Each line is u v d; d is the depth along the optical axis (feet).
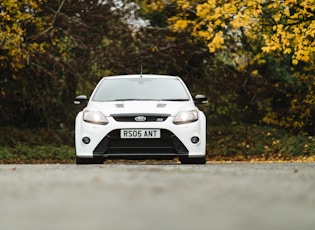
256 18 59.00
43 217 9.91
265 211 10.50
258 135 91.30
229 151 88.74
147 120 36.17
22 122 88.07
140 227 8.55
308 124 93.30
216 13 57.98
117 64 82.53
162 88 39.63
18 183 17.60
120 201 12.43
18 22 74.02
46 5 81.15
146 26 88.43
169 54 85.81
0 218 9.91
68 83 83.97
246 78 91.91
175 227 8.55
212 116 96.27
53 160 80.23
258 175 20.84
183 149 36.22
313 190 14.83
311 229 8.45
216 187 15.61
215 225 8.66
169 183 16.93
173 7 85.30
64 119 88.69
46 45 76.79
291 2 57.77
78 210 10.96
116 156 36.17
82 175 21.44
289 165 35.45
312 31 55.62
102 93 39.34
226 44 86.99
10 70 81.92
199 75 93.09
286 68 92.02
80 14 83.61
